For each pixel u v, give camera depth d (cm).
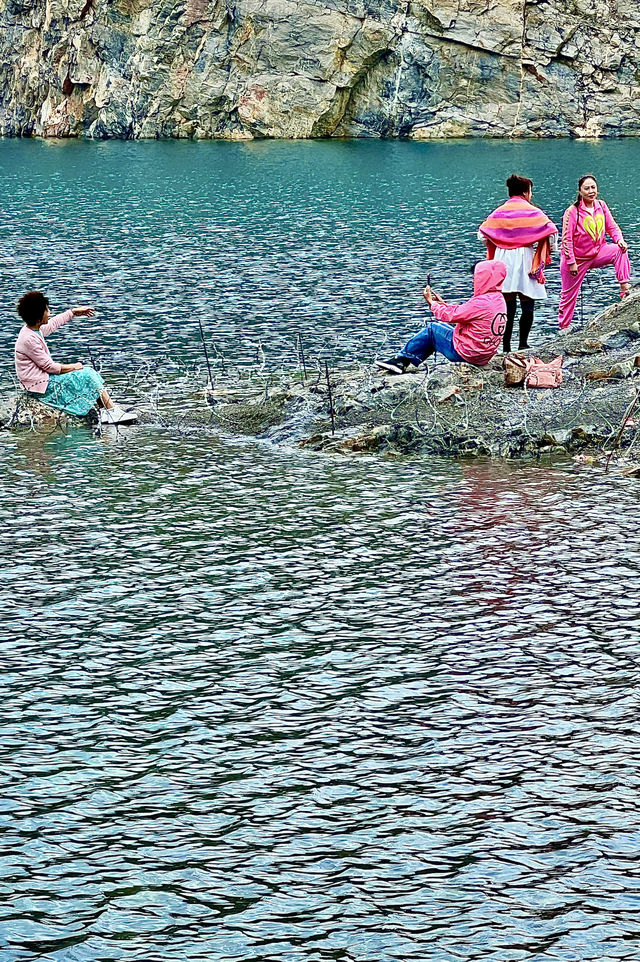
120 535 1795
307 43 8325
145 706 1330
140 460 2130
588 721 1275
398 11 8244
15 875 1060
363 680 1372
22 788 1184
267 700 1335
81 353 2912
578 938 971
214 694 1351
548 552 1689
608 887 1026
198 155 7438
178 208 5306
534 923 989
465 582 1606
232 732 1275
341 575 1639
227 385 2572
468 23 8181
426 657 1417
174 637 1483
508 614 1514
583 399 2180
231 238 4550
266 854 1083
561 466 2038
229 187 5956
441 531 1772
